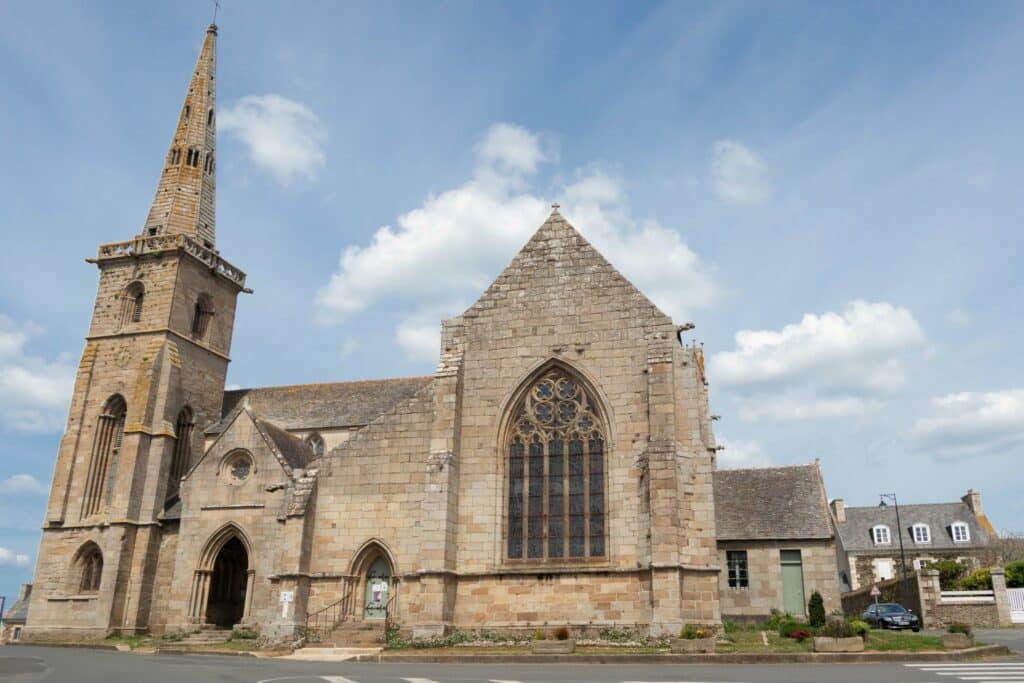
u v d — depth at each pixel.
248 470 44.84
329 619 35.47
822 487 47.19
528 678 20.22
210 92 65.38
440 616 32.94
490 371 37.03
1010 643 32.31
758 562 44.69
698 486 32.72
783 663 25.20
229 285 62.00
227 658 30.94
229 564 47.81
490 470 35.66
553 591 33.38
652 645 29.66
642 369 35.16
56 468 54.03
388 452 37.25
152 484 51.00
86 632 47.94
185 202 60.50
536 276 37.94
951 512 75.81
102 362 55.94
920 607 45.88
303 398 59.00
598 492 34.72
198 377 57.31
